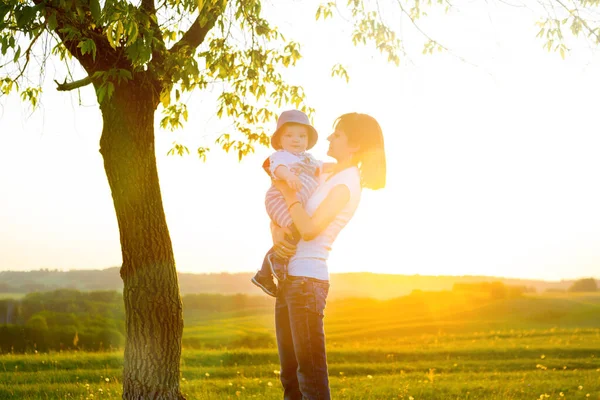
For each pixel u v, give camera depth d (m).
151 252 6.35
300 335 3.88
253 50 7.92
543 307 74.88
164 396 6.24
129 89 6.33
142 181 6.37
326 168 4.27
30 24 5.00
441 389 11.79
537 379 14.02
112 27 4.80
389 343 26.42
